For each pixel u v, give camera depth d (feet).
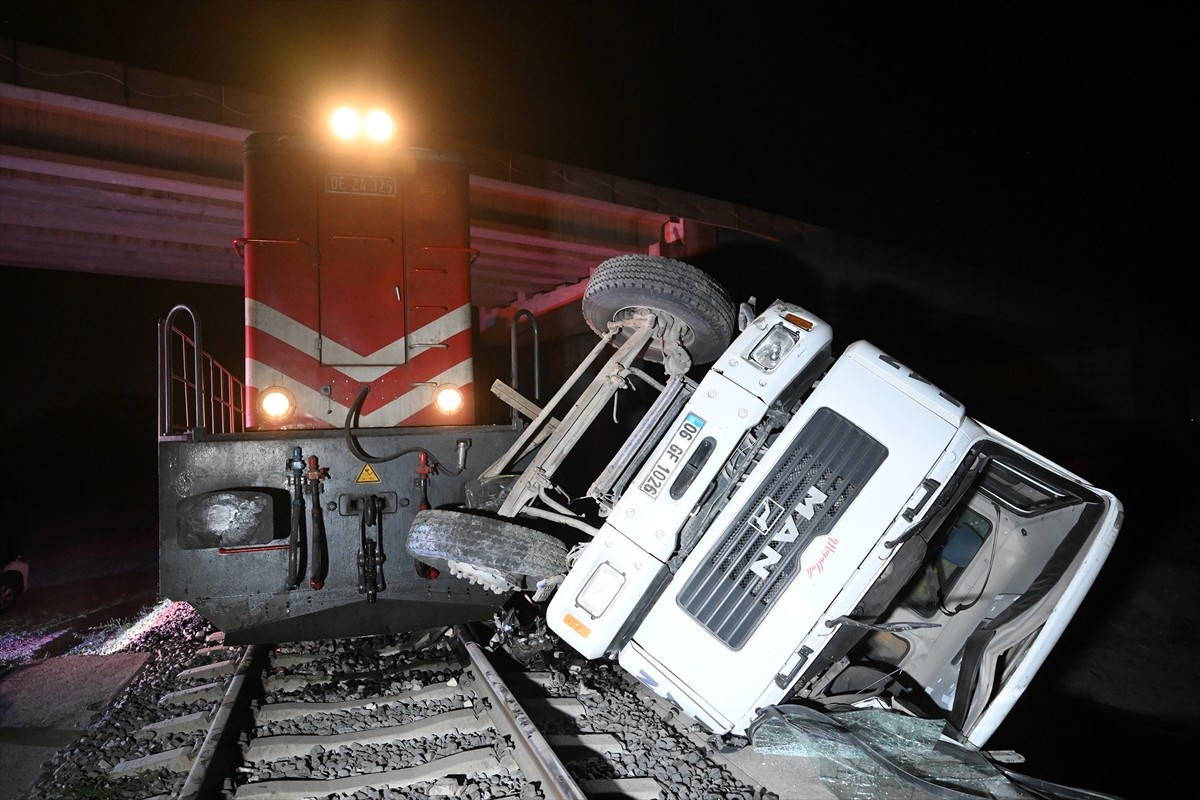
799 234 46.34
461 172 21.30
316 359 19.94
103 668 19.97
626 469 13.69
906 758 11.76
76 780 12.57
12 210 35.58
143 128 29.01
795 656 11.99
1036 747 17.57
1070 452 60.80
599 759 12.42
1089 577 12.62
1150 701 20.54
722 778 11.95
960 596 15.75
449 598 17.78
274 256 19.86
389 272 20.54
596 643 12.32
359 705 14.48
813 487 12.22
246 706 14.46
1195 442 66.39
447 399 20.54
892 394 12.39
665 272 14.29
